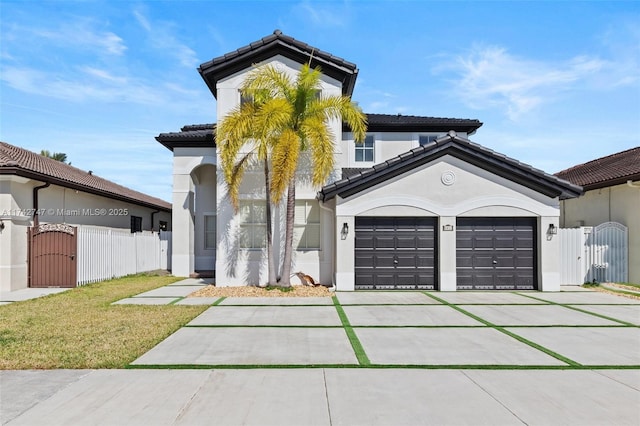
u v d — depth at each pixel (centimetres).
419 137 1956
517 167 1395
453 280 1390
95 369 619
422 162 1405
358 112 1353
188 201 1902
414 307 1116
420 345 752
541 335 827
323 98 1496
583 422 459
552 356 691
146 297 1266
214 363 645
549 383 570
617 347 745
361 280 1405
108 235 1730
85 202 1906
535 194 1409
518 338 803
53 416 468
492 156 1396
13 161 1420
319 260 1522
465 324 921
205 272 2005
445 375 598
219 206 1528
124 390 540
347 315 1011
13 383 564
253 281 1518
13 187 1424
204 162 1905
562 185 1386
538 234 1416
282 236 1531
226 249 1519
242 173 1412
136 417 466
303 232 1538
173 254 1895
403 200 1400
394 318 980
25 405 496
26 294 1327
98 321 924
